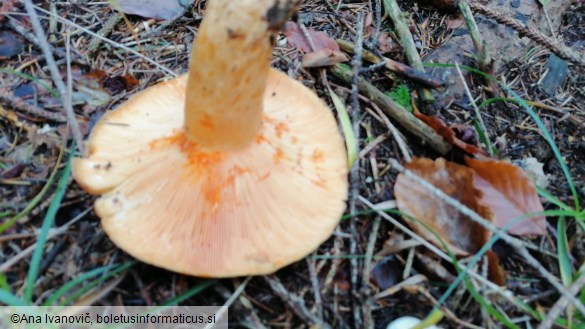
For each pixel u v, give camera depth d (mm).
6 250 282
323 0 397
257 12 243
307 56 348
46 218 274
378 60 360
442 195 281
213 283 278
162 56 355
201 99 256
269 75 303
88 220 290
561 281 293
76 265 280
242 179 266
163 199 264
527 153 341
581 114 364
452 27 392
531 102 360
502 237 280
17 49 342
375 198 310
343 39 375
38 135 311
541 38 373
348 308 282
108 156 276
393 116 334
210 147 266
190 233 260
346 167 288
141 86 339
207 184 264
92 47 349
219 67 249
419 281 289
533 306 289
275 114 290
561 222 302
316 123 296
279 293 277
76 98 327
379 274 290
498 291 279
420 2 407
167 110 290
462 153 324
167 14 371
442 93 354
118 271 276
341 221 300
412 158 310
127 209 264
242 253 259
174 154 268
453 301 284
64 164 303
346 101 342
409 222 297
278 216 267
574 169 336
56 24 356
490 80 358
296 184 274
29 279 262
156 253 256
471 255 292
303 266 287
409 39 370
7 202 292
